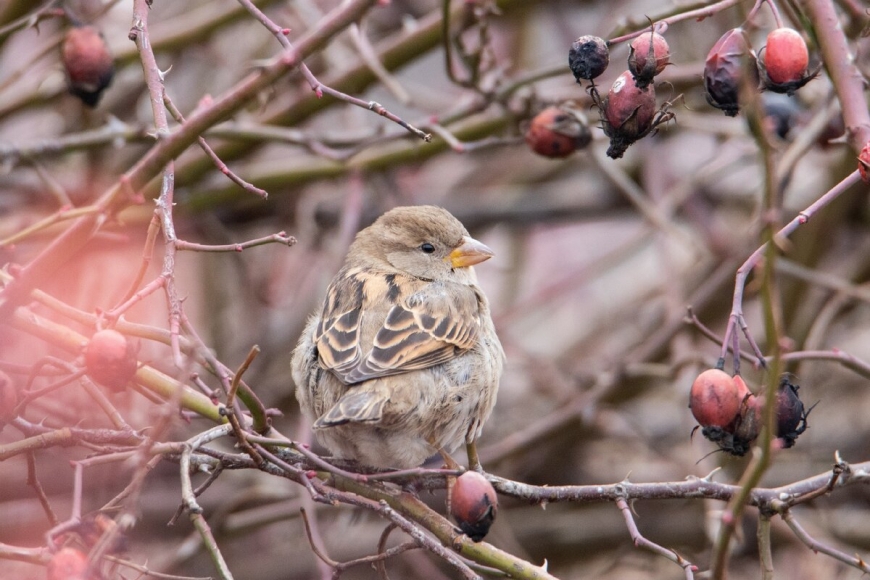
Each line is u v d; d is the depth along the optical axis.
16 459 11.36
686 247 13.95
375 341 8.07
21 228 10.88
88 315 6.22
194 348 5.47
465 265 9.59
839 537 12.32
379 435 7.88
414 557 12.08
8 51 12.62
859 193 12.62
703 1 7.34
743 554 12.40
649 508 13.10
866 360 14.16
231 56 13.48
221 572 5.83
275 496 11.43
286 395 13.26
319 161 12.06
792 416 5.67
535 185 15.15
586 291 16.28
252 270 13.90
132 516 5.28
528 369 13.96
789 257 13.00
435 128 9.77
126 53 11.91
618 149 5.95
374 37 14.39
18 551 5.26
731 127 11.91
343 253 11.57
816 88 10.85
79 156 12.67
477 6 9.66
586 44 5.83
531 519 13.23
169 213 5.93
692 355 11.07
